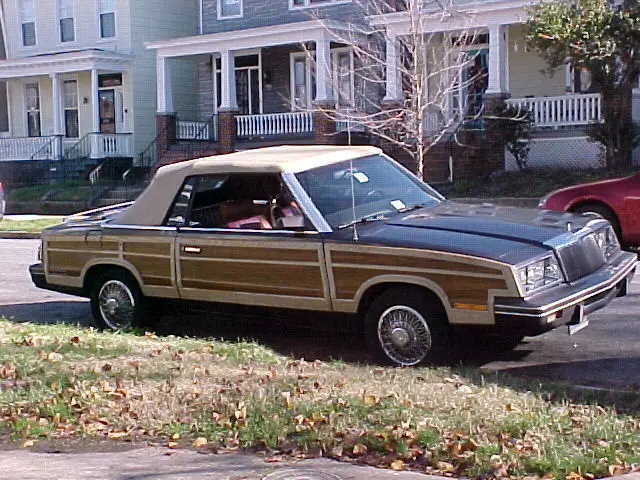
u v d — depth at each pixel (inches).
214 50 1160.8
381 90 1053.8
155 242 356.8
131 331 363.6
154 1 1347.2
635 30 771.4
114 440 231.6
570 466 194.5
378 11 945.5
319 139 1049.5
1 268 608.7
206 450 221.8
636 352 328.5
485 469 196.2
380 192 338.6
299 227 320.2
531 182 861.2
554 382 283.1
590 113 884.6
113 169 1294.3
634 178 538.0
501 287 282.0
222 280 340.8
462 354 327.3
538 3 834.8
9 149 1397.6
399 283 303.0
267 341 361.4
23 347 322.0
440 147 952.3
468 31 924.6
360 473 200.1
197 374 281.7
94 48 1337.4
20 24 1440.7
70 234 383.2
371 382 268.5
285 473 201.6
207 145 1190.9
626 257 335.3
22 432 236.5
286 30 1067.3
